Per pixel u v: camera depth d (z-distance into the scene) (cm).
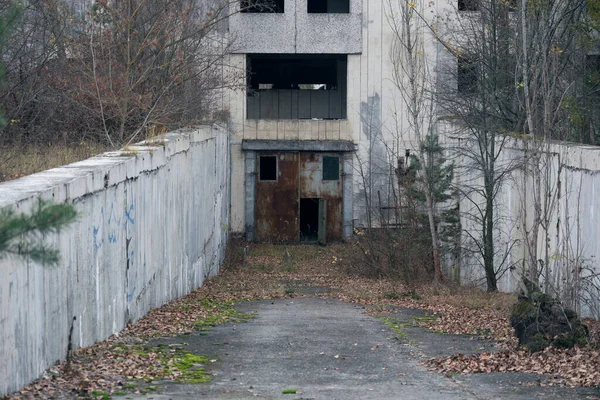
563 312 1303
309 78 4547
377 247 3256
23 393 883
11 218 656
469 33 3123
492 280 2467
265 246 3984
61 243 1063
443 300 2319
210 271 2911
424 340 1539
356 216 4053
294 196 4084
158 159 1784
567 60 2156
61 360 1076
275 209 4094
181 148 2123
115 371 1077
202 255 2644
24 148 2180
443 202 3103
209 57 3069
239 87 3456
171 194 1977
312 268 3441
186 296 2178
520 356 1268
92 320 1238
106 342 1288
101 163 1384
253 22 3962
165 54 2597
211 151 2884
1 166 1753
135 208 1551
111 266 1359
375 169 3994
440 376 1145
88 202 1205
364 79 4019
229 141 3875
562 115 2219
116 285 1398
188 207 2280
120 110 2280
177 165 2067
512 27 2500
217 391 1006
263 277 3130
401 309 2150
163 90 2425
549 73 1966
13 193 942
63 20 2508
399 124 4006
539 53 1958
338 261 3431
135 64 2511
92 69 2442
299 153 4072
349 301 2394
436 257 2766
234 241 3859
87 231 1201
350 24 4000
